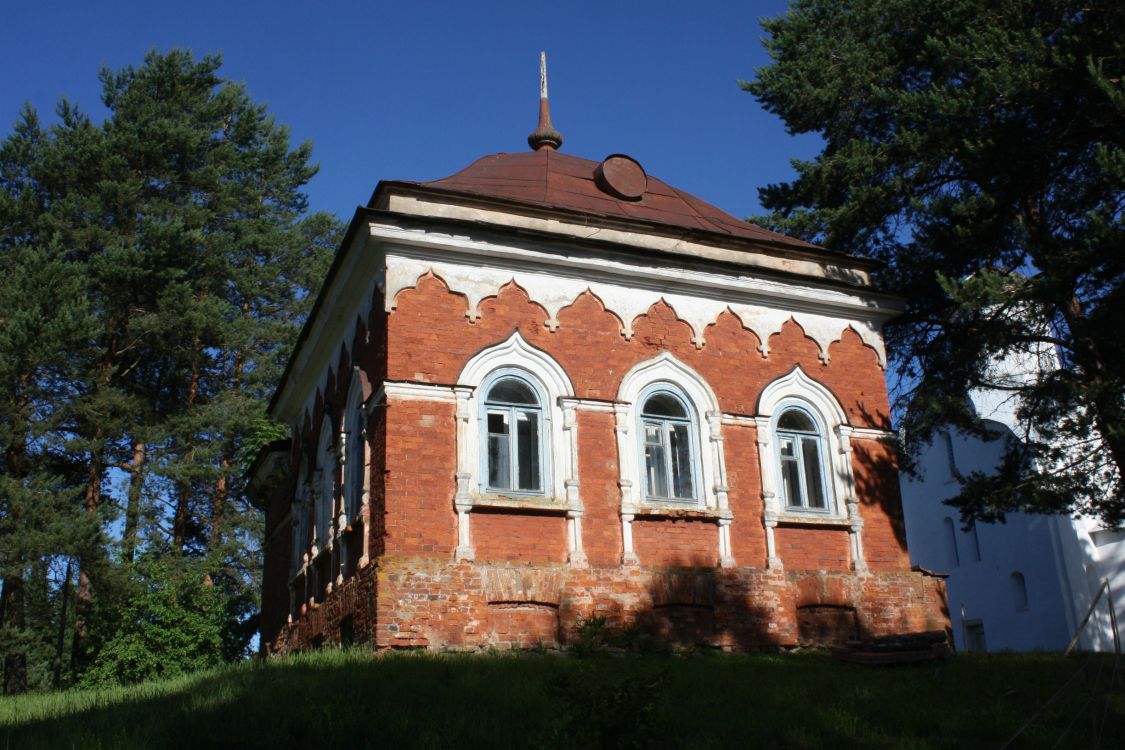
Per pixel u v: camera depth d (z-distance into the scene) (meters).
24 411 32.72
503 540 15.77
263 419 37.25
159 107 40.59
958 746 10.28
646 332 17.81
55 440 33.25
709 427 17.72
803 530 17.84
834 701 11.90
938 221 20.77
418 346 16.12
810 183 24.12
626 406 17.17
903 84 23.67
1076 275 18.42
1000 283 18.64
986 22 20.62
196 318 35.50
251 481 27.59
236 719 10.46
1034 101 19.25
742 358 18.42
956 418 22.09
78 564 31.95
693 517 16.95
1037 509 20.89
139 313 36.97
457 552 15.34
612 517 16.53
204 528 39.78
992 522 22.19
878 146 23.19
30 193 37.06
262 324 40.16
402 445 15.57
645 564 16.44
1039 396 21.16
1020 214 20.75
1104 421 19.05
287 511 23.45
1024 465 21.95
